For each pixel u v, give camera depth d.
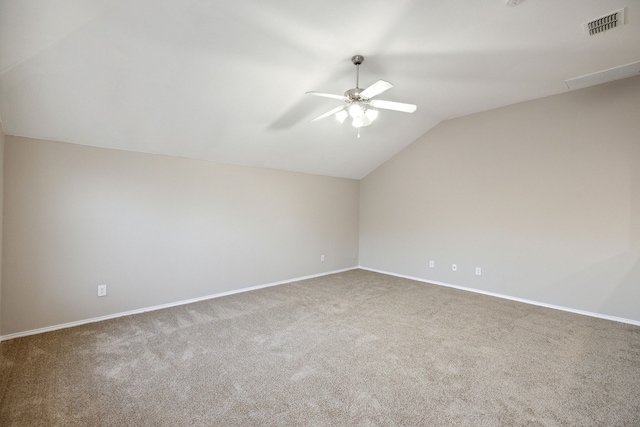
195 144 3.66
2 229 2.72
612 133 3.40
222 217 4.22
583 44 2.59
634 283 3.27
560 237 3.75
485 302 3.99
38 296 2.92
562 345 2.71
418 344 2.72
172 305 3.77
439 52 2.70
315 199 5.45
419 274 5.25
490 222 4.36
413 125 4.77
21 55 2.10
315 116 3.74
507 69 3.05
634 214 3.27
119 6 1.96
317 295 4.28
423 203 5.18
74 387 2.03
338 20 2.23
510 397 1.96
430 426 1.69
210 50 2.45
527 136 3.99
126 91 2.66
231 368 2.29
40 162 2.91
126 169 3.41
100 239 3.26
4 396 1.92
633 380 2.15
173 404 1.87
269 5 2.06
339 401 1.91
